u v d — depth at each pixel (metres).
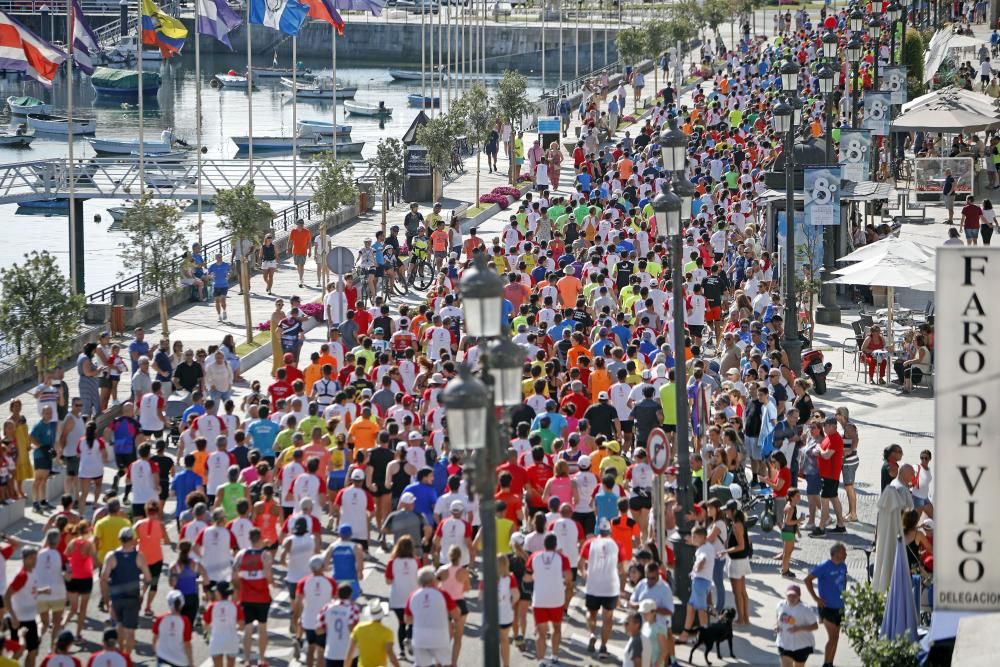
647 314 73.81
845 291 96.62
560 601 44.03
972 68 171.12
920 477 51.75
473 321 31.64
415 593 40.53
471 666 45.25
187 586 44.91
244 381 79.06
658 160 118.69
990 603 34.22
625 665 40.59
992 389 33.56
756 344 71.31
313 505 49.88
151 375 73.75
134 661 45.66
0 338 83.94
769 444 59.19
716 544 45.59
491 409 30.94
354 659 40.59
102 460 59.00
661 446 45.16
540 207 102.94
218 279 95.00
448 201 132.50
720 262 88.12
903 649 39.50
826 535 56.22
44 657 42.41
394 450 55.22
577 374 62.06
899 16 153.25
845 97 132.38
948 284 33.44
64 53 100.06
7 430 60.19
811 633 42.59
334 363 66.94
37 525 58.97
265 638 44.59
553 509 46.72
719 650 45.38
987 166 129.00
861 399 74.62
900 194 118.62
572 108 187.50
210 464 54.28
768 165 116.25
